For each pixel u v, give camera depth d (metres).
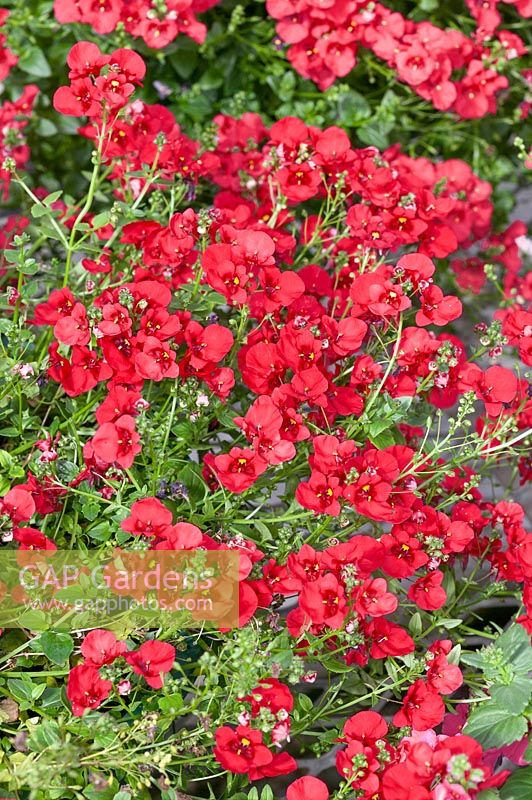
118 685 0.88
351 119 1.22
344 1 1.15
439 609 0.96
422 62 1.17
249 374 0.94
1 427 0.98
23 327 0.99
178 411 0.95
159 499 0.94
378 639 0.91
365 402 0.97
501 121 1.29
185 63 1.21
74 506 0.94
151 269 1.00
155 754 0.86
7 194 1.18
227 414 0.96
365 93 1.26
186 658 0.93
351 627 0.88
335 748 0.98
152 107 1.06
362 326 0.96
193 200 1.14
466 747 0.85
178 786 0.90
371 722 0.88
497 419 0.98
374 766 0.87
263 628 0.93
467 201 1.22
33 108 1.23
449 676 0.91
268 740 0.89
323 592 0.88
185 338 0.94
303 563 0.89
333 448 0.92
